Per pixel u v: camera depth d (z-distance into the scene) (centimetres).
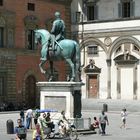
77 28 7644
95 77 7494
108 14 7356
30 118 3947
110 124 4619
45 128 3275
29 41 6856
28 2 6819
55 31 3622
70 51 3531
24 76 6750
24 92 6738
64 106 3559
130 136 3612
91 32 7500
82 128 3619
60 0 7338
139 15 7050
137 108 6444
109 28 7312
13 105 6469
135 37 7050
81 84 3591
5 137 3472
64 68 7250
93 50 7500
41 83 3656
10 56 6550
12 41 6581
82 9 7638
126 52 7138
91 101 7094
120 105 6644
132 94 7106
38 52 6938
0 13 6397
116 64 7269
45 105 3653
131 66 7119
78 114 3578
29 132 3728
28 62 6819
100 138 3444
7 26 6512
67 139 3198
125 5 7219
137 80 7069
